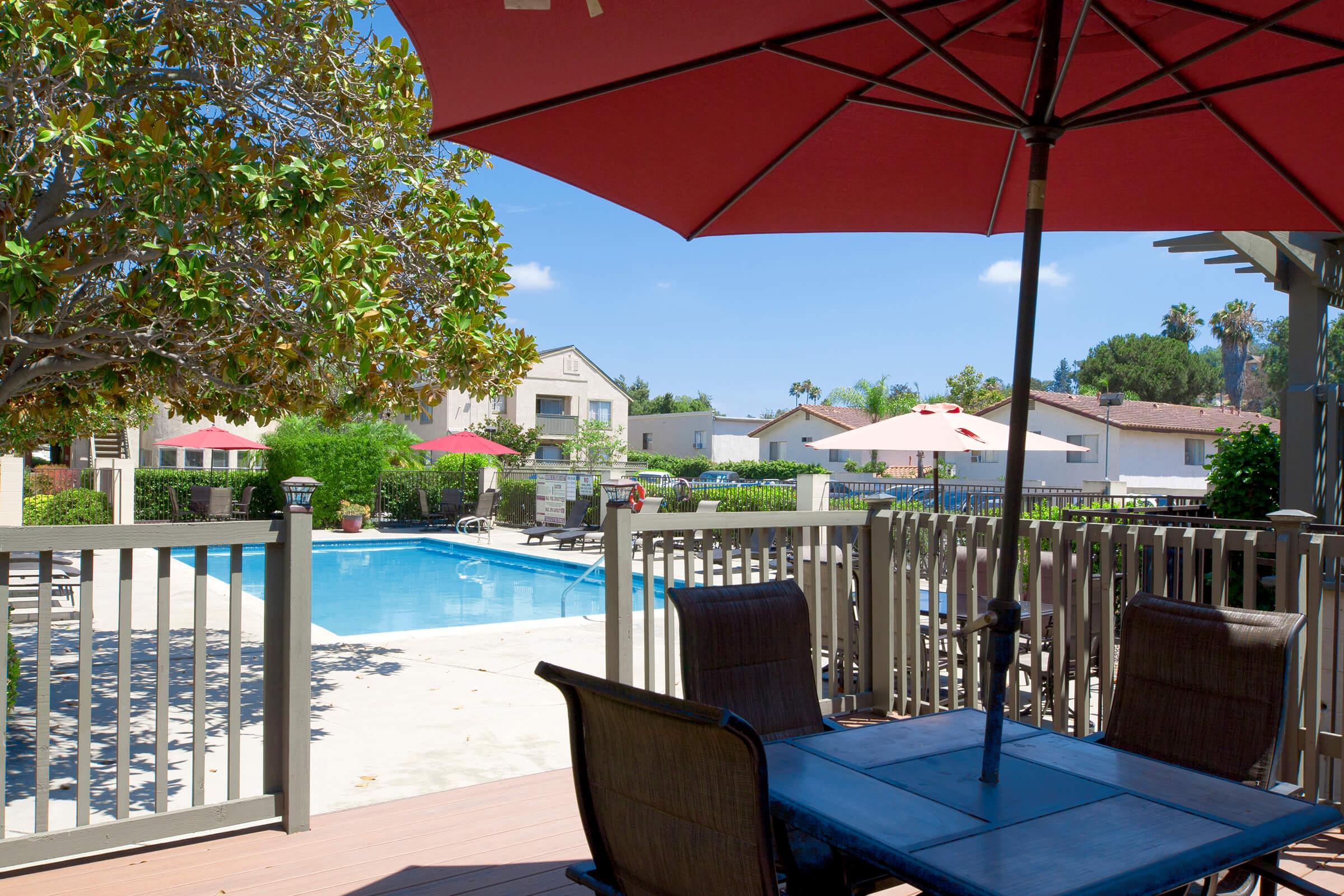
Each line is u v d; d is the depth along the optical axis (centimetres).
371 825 356
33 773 446
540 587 1463
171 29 520
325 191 471
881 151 296
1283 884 191
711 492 1839
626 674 424
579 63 223
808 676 292
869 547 515
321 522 2088
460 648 758
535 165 272
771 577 666
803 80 257
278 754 351
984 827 171
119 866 313
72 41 426
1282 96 248
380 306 473
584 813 183
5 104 419
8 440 764
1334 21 210
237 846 333
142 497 2119
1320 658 343
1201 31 234
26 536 298
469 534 1978
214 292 445
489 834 346
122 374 563
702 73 246
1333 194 289
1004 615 199
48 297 407
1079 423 3209
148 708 575
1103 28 253
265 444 2291
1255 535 360
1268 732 232
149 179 429
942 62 262
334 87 563
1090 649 419
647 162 283
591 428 4038
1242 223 322
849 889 211
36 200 473
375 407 581
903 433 765
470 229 588
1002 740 228
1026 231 210
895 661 511
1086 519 743
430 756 466
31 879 301
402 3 196
